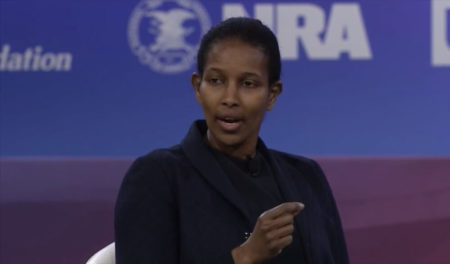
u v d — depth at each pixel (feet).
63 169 52.95
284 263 17.89
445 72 52.54
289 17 52.75
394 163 52.80
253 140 18.71
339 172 53.01
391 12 52.54
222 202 17.61
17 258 52.42
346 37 52.75
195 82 18.30
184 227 17.22
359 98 52.75
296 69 52.80
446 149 52.75
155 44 52.80
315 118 52.90
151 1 52.85
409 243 52.80
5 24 52.80
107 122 52.90
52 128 52.90
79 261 52.54
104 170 52.95
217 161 18.28
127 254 17.01
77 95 52.90
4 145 52.95
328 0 52.80
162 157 17.98
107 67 52.80
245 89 17.49
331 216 19.99
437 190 52.75
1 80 52.90
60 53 52.90
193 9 52.85
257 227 15.90
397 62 52.60
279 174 18.98
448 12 52.49
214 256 16.89
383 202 52.85
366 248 52.80
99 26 52.80
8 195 52.70
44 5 52.85
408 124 52.75
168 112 52.95
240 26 17.61
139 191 17.43
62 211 52.85
